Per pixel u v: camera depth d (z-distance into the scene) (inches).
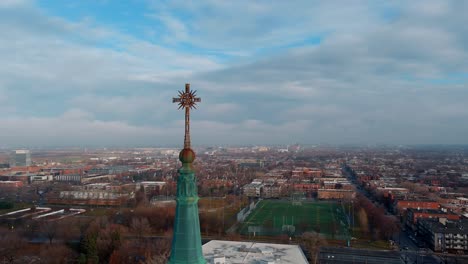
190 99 1491.1
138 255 7175.2
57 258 7003.0
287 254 4195.4
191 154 1456.7
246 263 3855.8
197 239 1462.8
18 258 7253.9
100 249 7268.7
